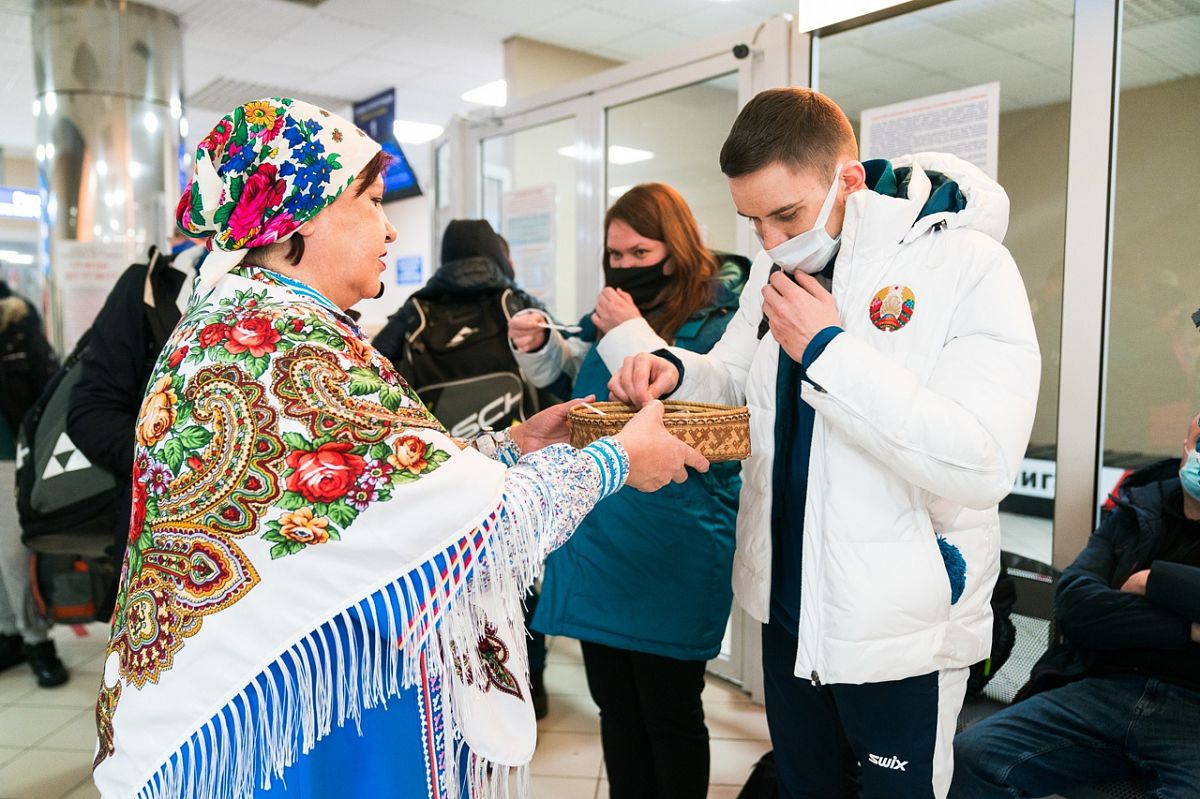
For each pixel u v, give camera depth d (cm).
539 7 479
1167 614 145
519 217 362
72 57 464
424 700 86
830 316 104
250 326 83
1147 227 183
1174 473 166
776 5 472
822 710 121
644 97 297
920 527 105
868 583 104
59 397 206
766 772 174
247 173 86
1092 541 168
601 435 109
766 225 111
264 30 525
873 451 99
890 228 105
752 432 121
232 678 78
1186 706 144
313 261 92
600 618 156
